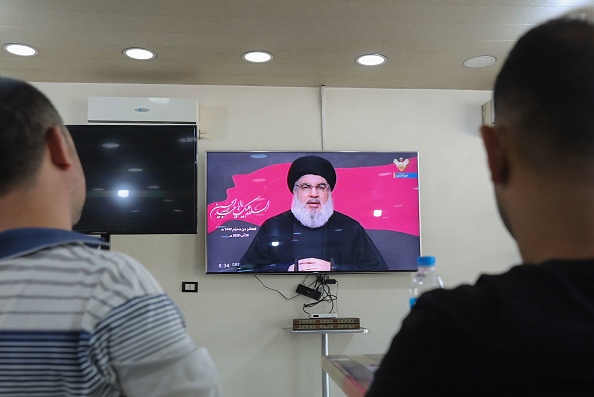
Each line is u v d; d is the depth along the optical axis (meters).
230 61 3.50
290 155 3.81
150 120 3.71
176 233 3.50
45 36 3.07
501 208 0.60
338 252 3.75
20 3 2.67
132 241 3.74
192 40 3.16
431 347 0.49
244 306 3.74
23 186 0.75
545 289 0.48
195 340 3.69
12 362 0.67
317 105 4.00
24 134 0.75
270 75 3.76
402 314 3.84
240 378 3.68
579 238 0.52
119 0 2.66
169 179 3.54
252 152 3.79
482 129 0.59
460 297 0.51
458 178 4.04
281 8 2.77
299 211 3.76
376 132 4.01
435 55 3.43
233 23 2.94
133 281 0.73
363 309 3.82
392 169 3.86
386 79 3.87
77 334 0.67
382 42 3.22
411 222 3.83
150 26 2.96
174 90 3.91
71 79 3.80
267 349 3.72
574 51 0.52
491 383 0.45
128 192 3.51
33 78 3.76
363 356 1.61
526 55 0.54
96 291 0.70
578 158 0.51
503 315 0.47
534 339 0.44
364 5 2.74
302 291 3.75
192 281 3.73
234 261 3.68
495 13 2.85
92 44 3.20
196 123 3.75
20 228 0.73
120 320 0.69
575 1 2.71
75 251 0.74
